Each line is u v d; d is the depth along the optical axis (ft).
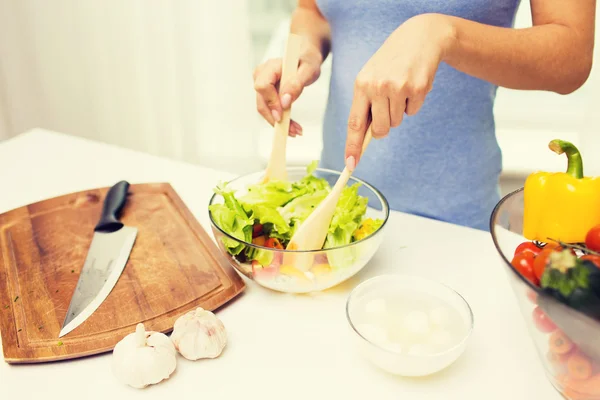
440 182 3.47
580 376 1.75
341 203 2.54
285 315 2.34
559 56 2.78
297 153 6.20
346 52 3.42
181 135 6.37
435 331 1.99
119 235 2.77
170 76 6.05
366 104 2.26
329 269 2.25
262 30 6.65
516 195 2.21
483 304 2.39
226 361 2.09
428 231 2.94
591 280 1.53
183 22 5.74
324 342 2.19
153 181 3.50
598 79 5.00
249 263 2.31
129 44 5.97
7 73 6.25
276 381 2.01
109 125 6.51
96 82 6.28
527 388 1.98
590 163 5.25
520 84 2.85
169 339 2.10
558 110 6.17
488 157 3.48
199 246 2.74
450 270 2.62
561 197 2.14
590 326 1.58
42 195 3.34
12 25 6.03
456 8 3.06
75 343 2.10
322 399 1.94
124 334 2.16
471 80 3.23
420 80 2.21
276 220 2.43
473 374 2.04
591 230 1.95
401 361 1.88
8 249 2.70
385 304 2.12
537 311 1.75
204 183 3.48
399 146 3.43
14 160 3.76
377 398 1.94
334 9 3.35
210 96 6.07
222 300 2.36
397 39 2.31
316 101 6.51
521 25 5.30
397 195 3.57
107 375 2.03
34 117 6.59
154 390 1.97
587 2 2.86
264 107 2.95
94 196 3.19
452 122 3.33
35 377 2.01
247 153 6.31
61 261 2.61
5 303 2.33
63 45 6.12
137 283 2.45
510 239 2.22
